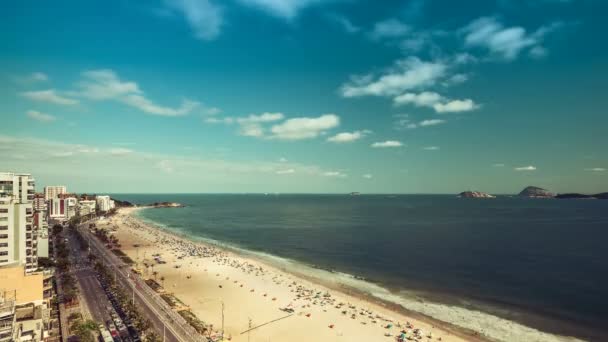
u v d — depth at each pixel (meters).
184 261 165.75
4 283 78.19
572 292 118.62
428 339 83.88
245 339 83.31
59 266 136.75
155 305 102.00
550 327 91.19
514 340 83.88
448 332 88.25
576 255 178.25
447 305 109.00
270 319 95.81
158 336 80.44
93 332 79.56
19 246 109.81
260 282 131.88
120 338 78.88
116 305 98.75
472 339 84.12
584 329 89.69
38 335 70.19
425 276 142.00
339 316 98.44
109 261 159.12
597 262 162.50
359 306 107.38
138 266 153.38
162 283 128.50
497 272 146.25
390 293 121.88
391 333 87.50
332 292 122.12
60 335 78.56
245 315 98.56
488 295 117.38
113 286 111.06
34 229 123.56
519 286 126.31
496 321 95.62
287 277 140.62
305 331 88.25
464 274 143.88
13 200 115.44
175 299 109.06
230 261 167.00
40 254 151.25
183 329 86.12
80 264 150.88
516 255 179.88
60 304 98.25
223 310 102.00
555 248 197.62
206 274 142.38
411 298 116.06
